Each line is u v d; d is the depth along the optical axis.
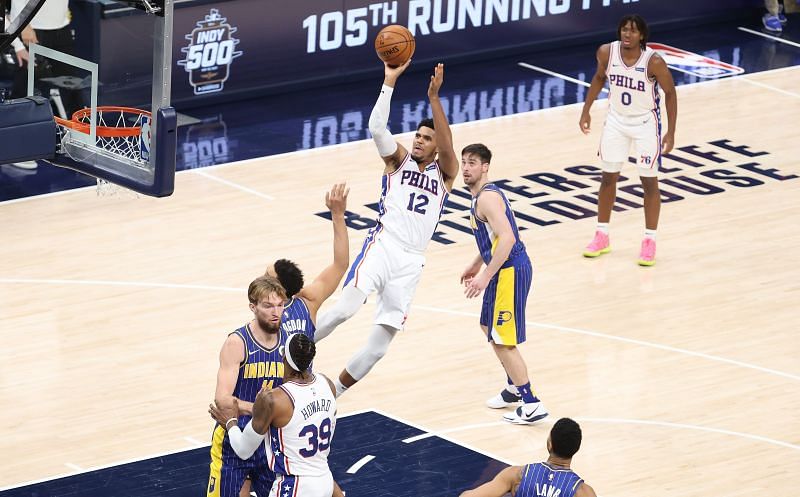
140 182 25.00
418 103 46.12
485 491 19.62
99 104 25.50
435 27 49.00
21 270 33.12
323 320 26.31
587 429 26.62
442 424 26.75
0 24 26.62
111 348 29.45
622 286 33.19
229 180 39.25
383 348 26.48
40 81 26.38
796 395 28.12
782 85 48.44
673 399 27.84
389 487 24.34
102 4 25.16
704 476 24.98
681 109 45.72
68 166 26.30
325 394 20.75
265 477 21.56
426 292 32.53
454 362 29.34
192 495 23.95
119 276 32.97
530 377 28.69
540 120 44.62
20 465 24.95
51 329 30.23
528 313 31.61
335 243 23.02
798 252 35.38
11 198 37.62
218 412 21.14
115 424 26.48
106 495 23.95
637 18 33.03
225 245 34.91
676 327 31.11
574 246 35.44
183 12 43.78
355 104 45.88
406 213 26.31
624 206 38.12
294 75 46.62
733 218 37.38
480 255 26.97
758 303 32.44
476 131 43.44
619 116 33.97
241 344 21.52
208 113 44.69
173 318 30.91
